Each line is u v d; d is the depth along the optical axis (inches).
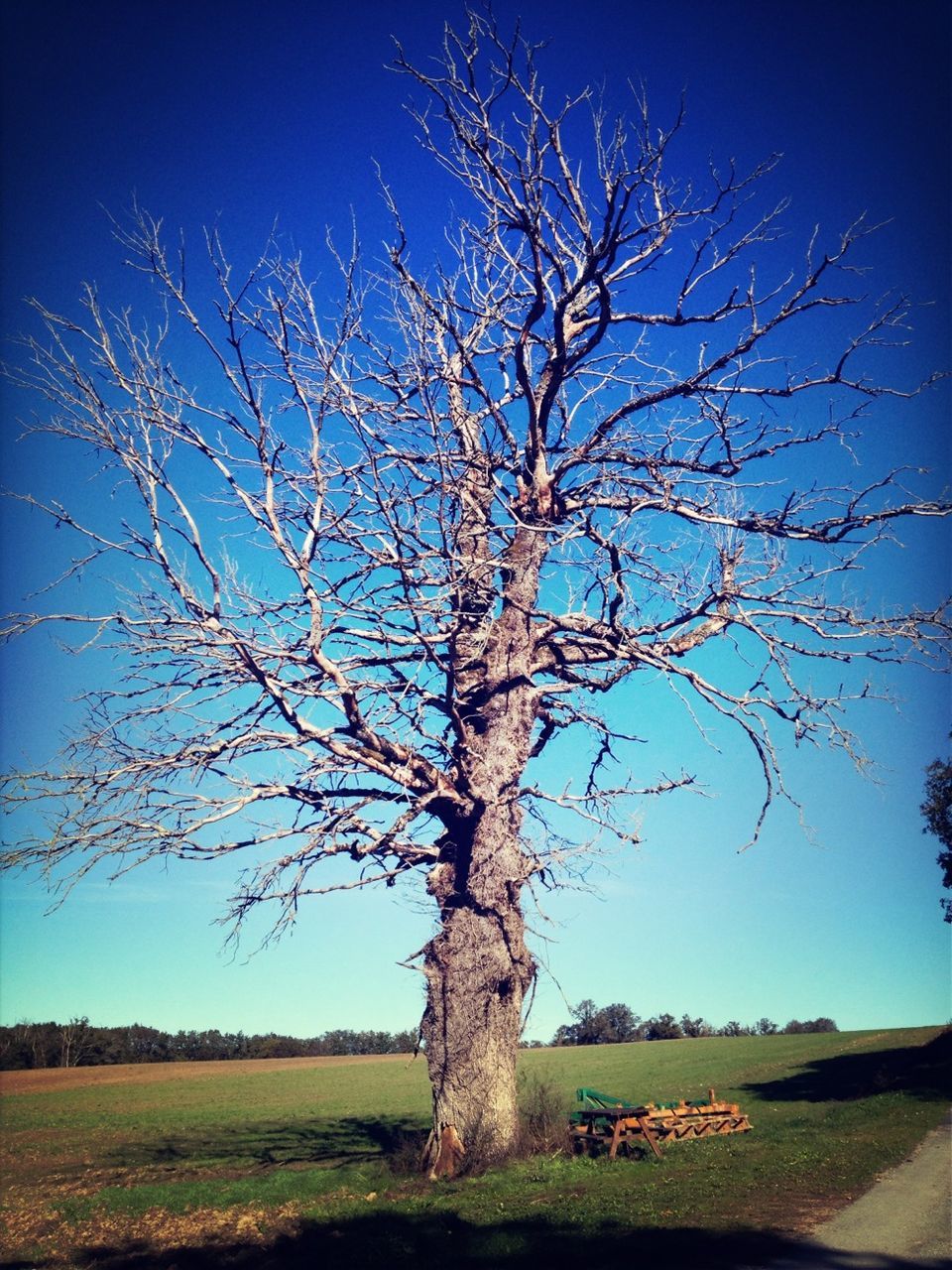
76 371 557.3
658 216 668.1
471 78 630.5
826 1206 441.1
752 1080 1784.0
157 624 601.0
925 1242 359.3
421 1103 1736.0
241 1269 418.9
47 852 580.4
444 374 677.9
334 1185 629.3
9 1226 605.3
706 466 708.7
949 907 1439.5
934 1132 698.8
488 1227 431.8
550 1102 693.9
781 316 663.8
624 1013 4372.5
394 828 652.7
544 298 671.8
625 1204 469.1
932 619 677.3
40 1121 1681.8
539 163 649.0
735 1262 337.4
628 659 706.2
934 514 669.9
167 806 604.1
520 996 648.4
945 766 1483.8
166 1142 1214.3
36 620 579.5
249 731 619.8
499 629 693.9
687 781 689.6
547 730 773.9
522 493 718.5
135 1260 465.1
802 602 698.2
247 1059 4008.4
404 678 647.8
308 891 644.7
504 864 652.1
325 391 619.5
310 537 616.7
